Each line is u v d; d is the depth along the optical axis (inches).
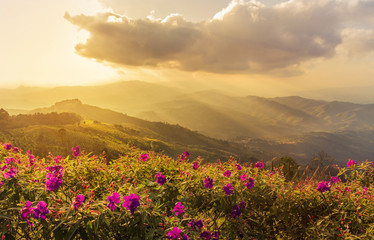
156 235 125.0
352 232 161.2
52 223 113.5
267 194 177.8
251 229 170.9
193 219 149.2
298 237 175.6
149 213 124.5
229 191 157.3
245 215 170.7
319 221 166.2
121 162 197.0
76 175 172.6
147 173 186.4
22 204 117.7
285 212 174.1
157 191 165.9
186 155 206.7
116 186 162.1
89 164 181.8
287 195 180.4
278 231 185.2
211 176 177.8
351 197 175.2
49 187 132.0
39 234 125.3
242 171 185.3
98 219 113.8
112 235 124.3
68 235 109.7
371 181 207.2
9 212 129.2
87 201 129.2
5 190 129.6
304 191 185.5
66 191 164.2
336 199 174.7
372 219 164.7
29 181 141.9
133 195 119.6
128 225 121.0
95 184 177.6
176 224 129.2
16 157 174.1
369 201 173.6
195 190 173.3
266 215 181.2
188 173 177.6
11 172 135.3
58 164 174.7
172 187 172.4
